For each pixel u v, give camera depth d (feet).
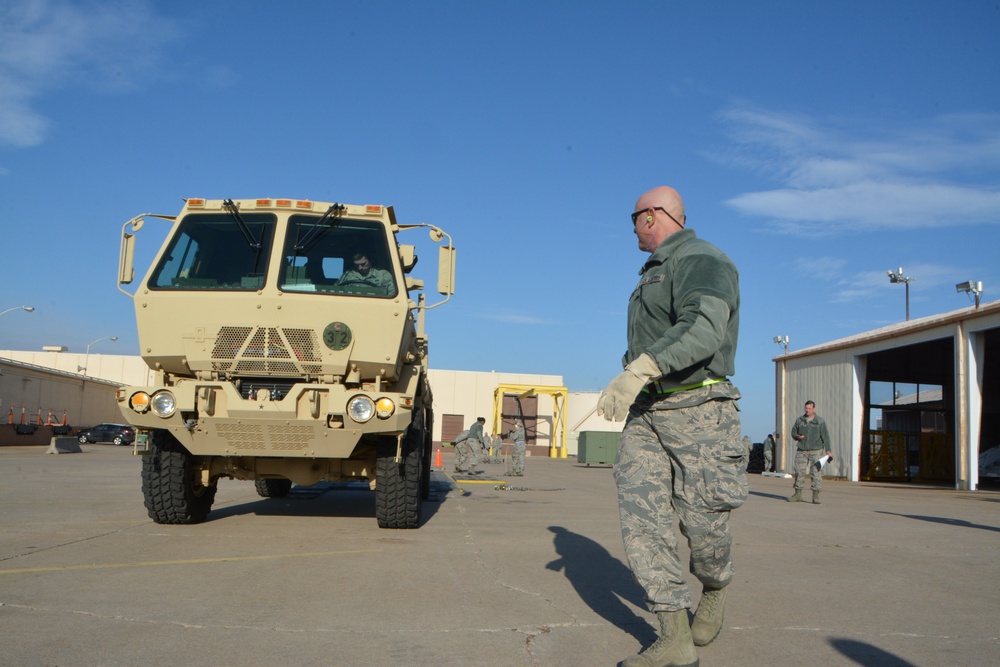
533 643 13.16
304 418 23.80
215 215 26.00
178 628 13.60
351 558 20.99
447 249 28.14
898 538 29.19
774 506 44.83
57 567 18.79
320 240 25.72
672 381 11.92
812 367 107.04
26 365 155.94
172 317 24.52
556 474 88.17
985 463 94.58
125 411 23.76
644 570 11.56
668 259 12.41
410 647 12.76
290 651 12.39
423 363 32.89
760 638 13.93
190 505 26.68
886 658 12.79
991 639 14.08
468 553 22.47
